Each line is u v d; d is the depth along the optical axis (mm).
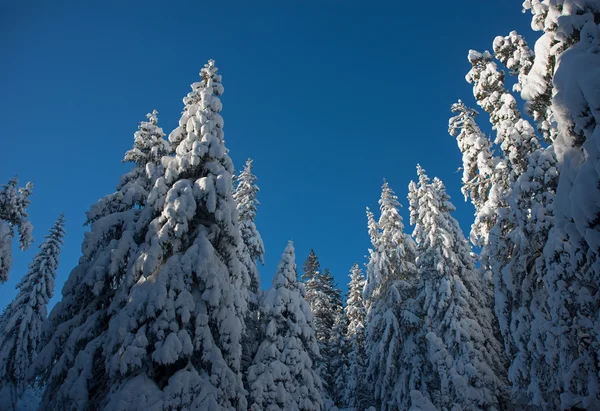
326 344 34469
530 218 13078
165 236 11406
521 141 14547
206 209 12992
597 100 6066
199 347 10438
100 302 13109
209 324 11484
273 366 15703
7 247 18938
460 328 18531
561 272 10477
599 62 6441
